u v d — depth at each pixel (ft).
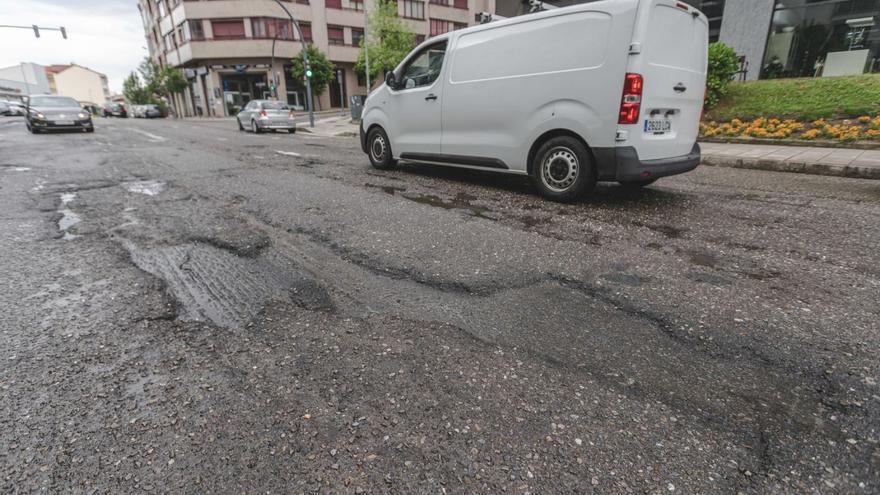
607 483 4.36
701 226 12.81
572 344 6.72
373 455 4.71
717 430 5.04
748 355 6.42
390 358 6.37
